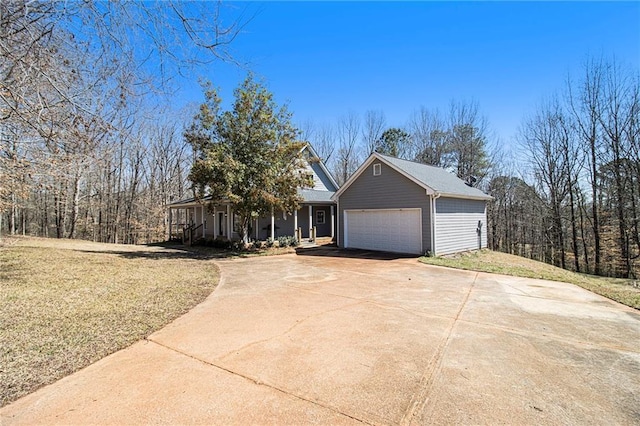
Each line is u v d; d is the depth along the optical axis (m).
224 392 3.20
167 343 4.48
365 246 15.97
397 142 34.38
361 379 3.44
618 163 18.53
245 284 8.45
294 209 16.09
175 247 18.47
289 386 3.31
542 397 3.09
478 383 3.35
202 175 13.97
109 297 6.70
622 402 3.01
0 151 5.45
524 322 5.34
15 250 13.05
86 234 29.28
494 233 27.88
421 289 7.82
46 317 5.33
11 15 4.21
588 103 20.08
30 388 3.28
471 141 29.62
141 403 3.01
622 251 18.70
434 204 13.52
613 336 4.71
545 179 23.05
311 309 6.11
